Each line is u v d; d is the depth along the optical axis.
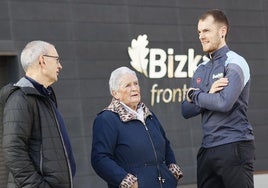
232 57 4.44
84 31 10.64
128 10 11.10
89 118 10.52
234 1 12.24
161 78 11.26
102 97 10.68
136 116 4.83
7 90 4.14
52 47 4.34
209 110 4.50
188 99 4.55
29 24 10.16
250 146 4.50
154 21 11.32
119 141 4.74
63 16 10.48
